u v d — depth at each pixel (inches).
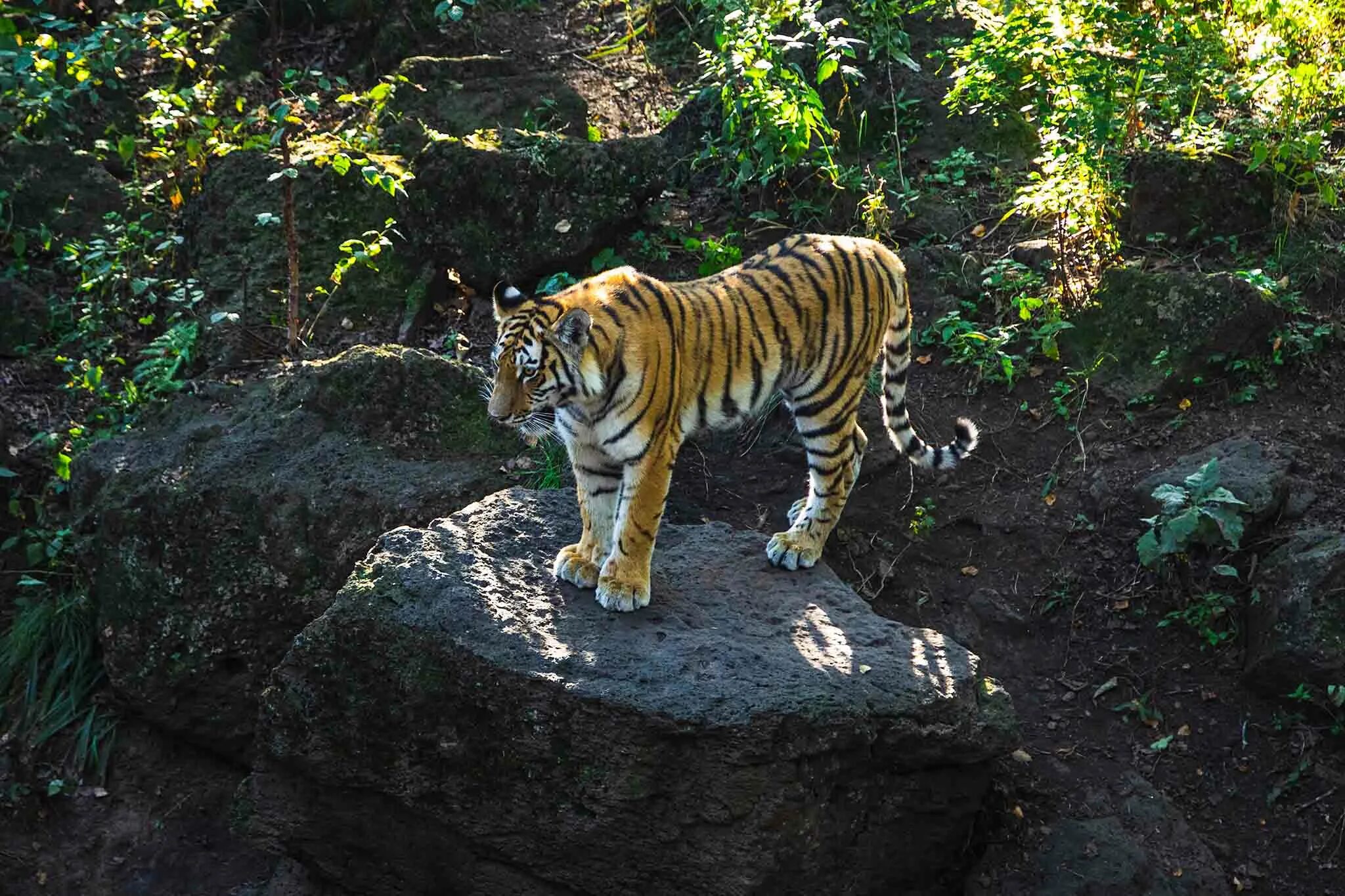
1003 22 507.8
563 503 382.3
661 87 619.2
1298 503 394.6
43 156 557.0
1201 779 361.4
